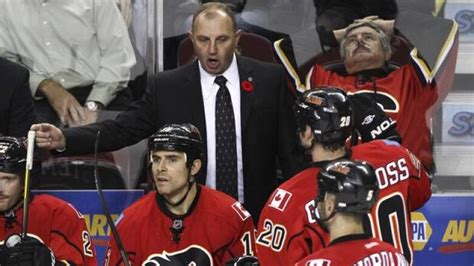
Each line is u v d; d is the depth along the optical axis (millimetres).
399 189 15125
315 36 20453
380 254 12875
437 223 20219
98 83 20375
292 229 14602
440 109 20531
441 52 20391
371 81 20125
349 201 12961
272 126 18516
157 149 15797
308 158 17141
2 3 20484
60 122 20234
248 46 20578
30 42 20406
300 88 20453
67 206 16438
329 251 12961
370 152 15180
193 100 18438
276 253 14727
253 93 18469
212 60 18188
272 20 20641
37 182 17531
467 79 20688
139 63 20562
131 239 15953
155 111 18500
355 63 20219
